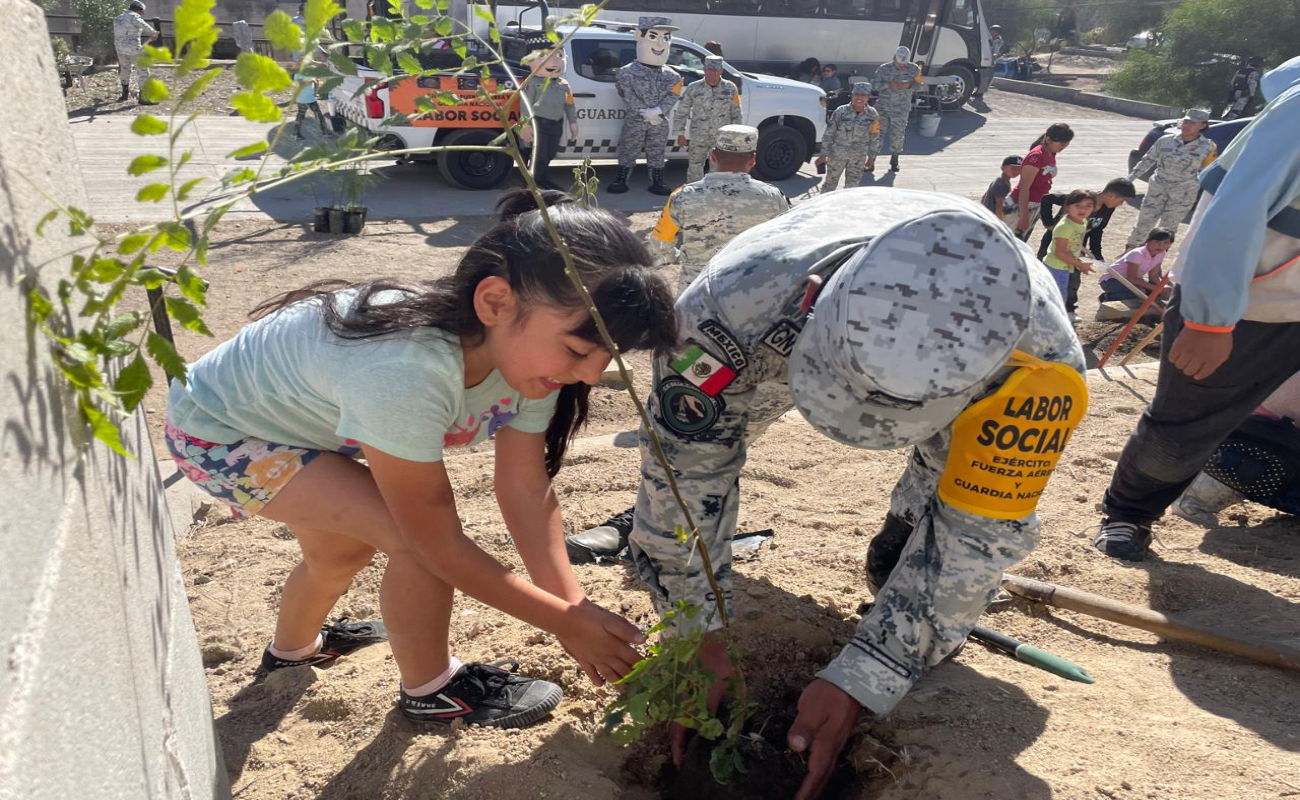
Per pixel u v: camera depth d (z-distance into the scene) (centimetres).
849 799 246
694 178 1176
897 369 182
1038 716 257
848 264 194
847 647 228
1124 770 234
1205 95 2538
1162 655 299
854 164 1233
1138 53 2681
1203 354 313
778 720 260
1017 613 323
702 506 242
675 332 185
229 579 338
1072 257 784
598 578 337
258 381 210
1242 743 247
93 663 108
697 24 1645
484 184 1183
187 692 180
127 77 1495
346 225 968
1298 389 398
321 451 219
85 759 99
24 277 105
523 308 180
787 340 219
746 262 228
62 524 106
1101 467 460
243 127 1301
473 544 203
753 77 1350
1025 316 183
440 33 159
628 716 254
